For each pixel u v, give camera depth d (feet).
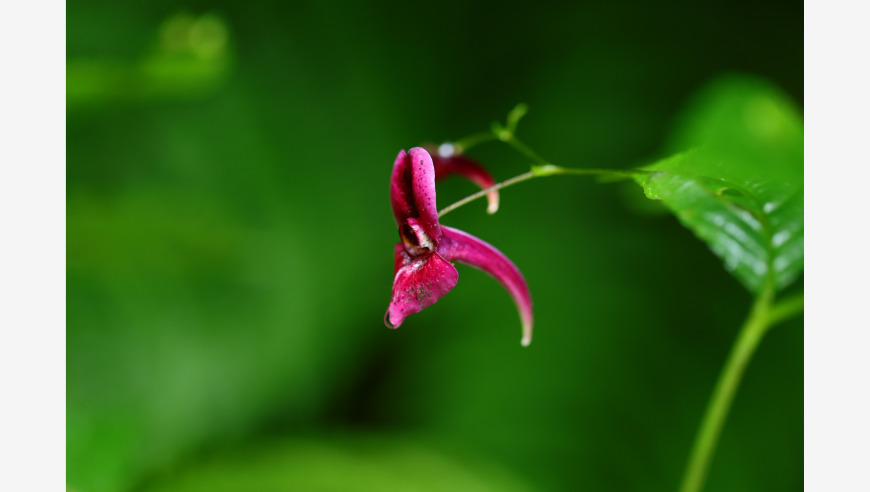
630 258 3.23
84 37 2.90
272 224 3.29
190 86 1.58
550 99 3.49
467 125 3.67
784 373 2.88
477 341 3.17
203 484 1.85
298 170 3.44
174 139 3.08
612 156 3.30
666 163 1.17
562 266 3.24
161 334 2.77
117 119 2.90
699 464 1.32
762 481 2.71
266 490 1.88
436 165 1.27
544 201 3.38
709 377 2.94
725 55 3.29
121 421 1.45
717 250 1.29
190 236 1.98
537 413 2.89
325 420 3.28
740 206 1.24
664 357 2.99
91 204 1.81
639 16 3.46
